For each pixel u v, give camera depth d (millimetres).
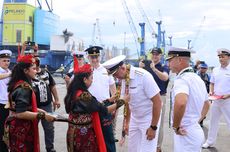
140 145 4812
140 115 4746
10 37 38594
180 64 4102
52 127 6781
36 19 40375
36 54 6426
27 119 4406
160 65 6770
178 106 3885
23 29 38781
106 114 4469
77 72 4395
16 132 4438
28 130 4457
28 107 4375
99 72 5992
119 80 4867
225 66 7543
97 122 4359
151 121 4652
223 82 7461
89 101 4301
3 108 6238
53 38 38094
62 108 12898
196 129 4062
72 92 4375
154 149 4664
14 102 4391
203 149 7625
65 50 37719
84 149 4344
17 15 38781
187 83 3992
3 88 6262
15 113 4430
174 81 4105
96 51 5984
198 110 4086
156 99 4555
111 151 5457
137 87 4598
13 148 4488
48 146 6785
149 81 4551
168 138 8633
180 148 4062
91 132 4348
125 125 5219
